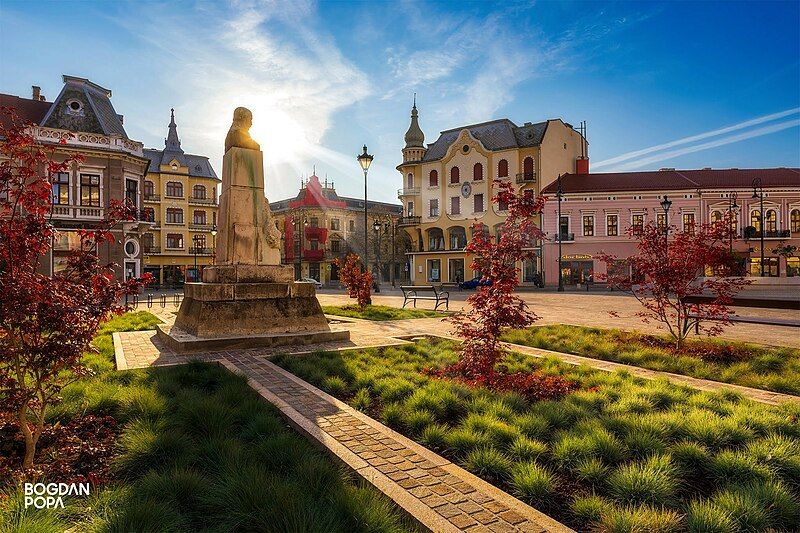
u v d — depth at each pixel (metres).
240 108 10.01
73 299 3.68
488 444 4.16
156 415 4.75
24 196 3.74
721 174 47.12
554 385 6.14
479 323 6.72
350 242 65.94
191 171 61.34
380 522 2.92
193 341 8.32
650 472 3.54
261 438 4.28
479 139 51.12
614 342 9.84
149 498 3.18
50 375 3.79
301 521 2.87
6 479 3.53
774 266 43.25
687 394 5.82
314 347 8.95
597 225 45.44
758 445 4.06
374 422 4.71
